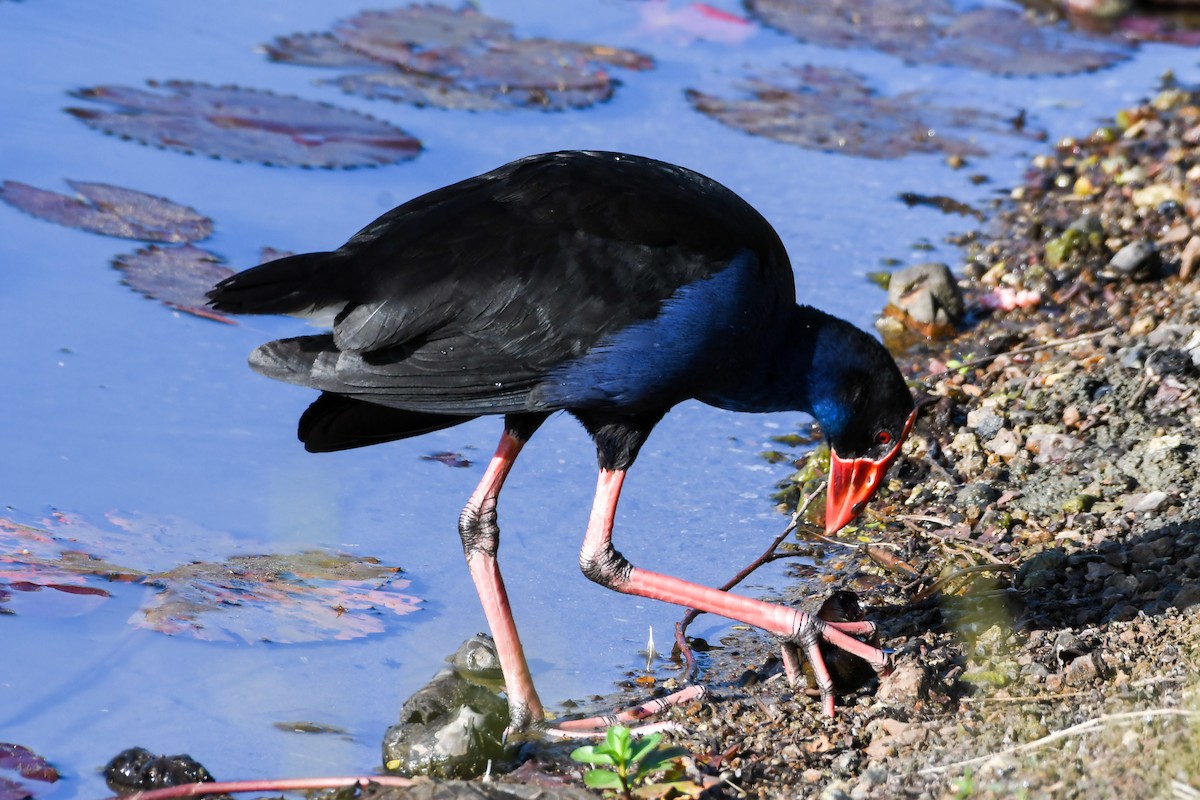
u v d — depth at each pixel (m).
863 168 15.70
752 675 8.66
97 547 9.49
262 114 15.61
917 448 10.82
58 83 15.88
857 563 9.80
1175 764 6.58
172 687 8.30
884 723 7.71
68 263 12.64
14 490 10.01
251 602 9.09
